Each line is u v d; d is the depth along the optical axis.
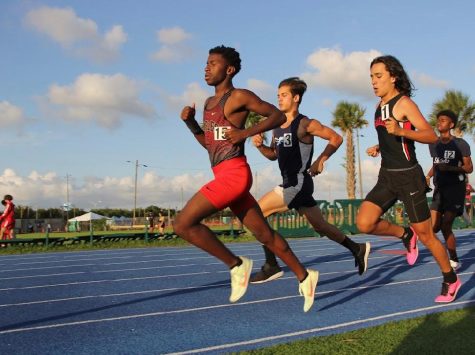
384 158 4.92
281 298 5.33
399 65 4.75
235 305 5.01
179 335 3.86
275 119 3.64
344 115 35.91
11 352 3.45
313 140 5.73
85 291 6.13
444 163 6.93
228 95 3.68
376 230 5.21
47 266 9.49
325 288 5.95
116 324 4.26
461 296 5.29
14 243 14.12
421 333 3.64
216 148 3.71
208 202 3.62
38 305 5.21
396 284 6.19
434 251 4.90
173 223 3.70
